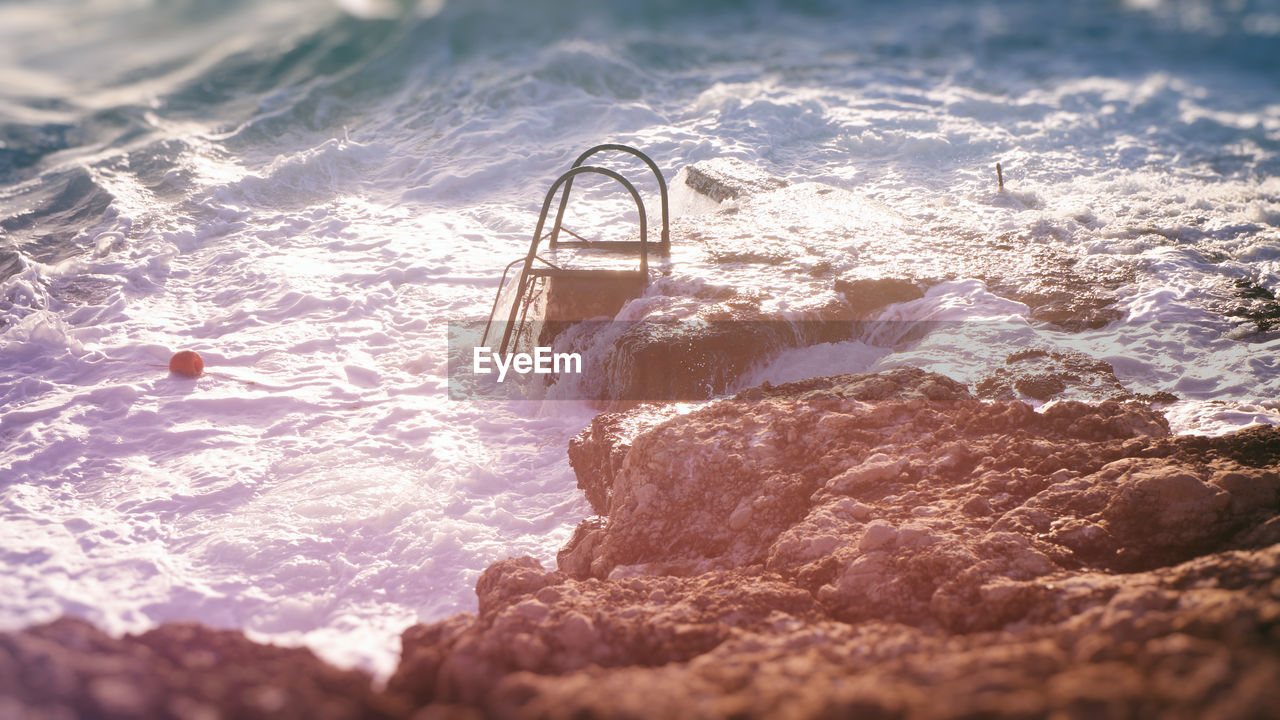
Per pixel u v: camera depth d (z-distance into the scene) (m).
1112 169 12.02
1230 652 1.92
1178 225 9.00
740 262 7.32
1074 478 3.63
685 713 1.95
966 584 3.00
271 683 2.06
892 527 3.33
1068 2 28.62
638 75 16.88
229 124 15.01
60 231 10.78
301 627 4.09
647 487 4.04
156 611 4.13
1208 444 3.75
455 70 17.50
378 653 3.71
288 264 9.48
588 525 4.43
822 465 4.00
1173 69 21.20
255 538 4.70
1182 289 6.86
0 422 6.31
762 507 3.86
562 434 6.00
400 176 12.45
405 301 8.56
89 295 8.87
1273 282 7.24
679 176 10.67
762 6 25.97
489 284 8.92
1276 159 12.87
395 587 4.34
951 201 10.09
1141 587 2.64
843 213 8.73
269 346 7.61
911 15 26.05
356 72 17.78
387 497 5.13
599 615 2.94
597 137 13.45
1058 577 3.04
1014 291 6.86
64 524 4.90
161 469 5.65
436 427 6.13
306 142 14.16
